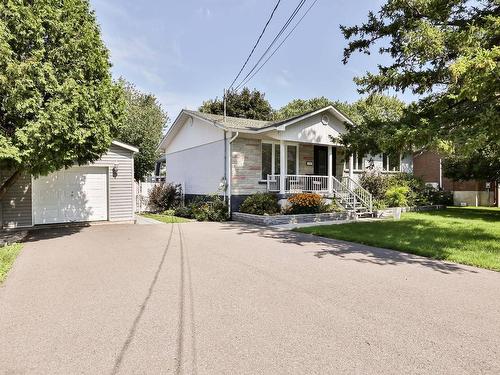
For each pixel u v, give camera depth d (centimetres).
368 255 715
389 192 1678
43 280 534
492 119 685
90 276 556
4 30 732
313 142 1488
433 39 755
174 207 1817
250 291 475
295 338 330
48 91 793
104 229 1135
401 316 385
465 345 315
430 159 2461
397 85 912
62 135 816
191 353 302
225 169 1491
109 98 959
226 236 978
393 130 870
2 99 747
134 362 287
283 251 757
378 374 267
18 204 1166
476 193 2189
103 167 1313
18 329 354
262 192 1504
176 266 621
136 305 422
